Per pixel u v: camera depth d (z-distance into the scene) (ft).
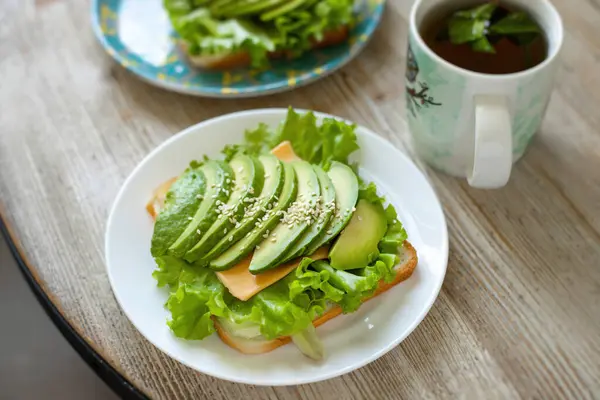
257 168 1.63
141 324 1.52
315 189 1.60
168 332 1.52
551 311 1.61
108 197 1.81
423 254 1.62
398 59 2.05
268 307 1.49
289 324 1.47
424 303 1.55
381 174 1.73
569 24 2.07
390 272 1.53
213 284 1.55
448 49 1.68
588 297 1.63
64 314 1.63
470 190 1.79
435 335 1.58
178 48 2.06
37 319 2.50
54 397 2.39
